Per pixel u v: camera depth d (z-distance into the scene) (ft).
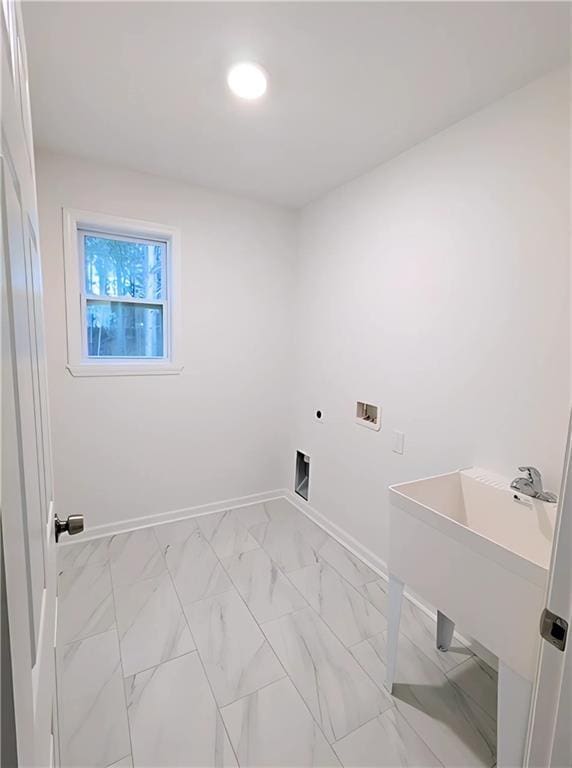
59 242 7.33
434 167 6.12
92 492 8.25
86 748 4.15
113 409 8.28
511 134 5.01
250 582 7.01
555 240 4.60
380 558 7.50
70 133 6.36
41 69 4.75
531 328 4.88
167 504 9.14
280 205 9.61
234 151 6.85
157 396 8.73
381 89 5.02
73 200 7.34
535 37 4.09
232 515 9.61
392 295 7.05
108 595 6.54
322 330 9.10
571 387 4.51
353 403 8.13
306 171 7.58
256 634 5.79
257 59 4.53
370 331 7.61
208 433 9.46
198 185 8.49
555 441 4.70
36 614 1.92
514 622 3.44
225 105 5.48
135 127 6.13
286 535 8.73
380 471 7.47
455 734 4.42
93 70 4.78
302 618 6.15
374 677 5.13
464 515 5.44
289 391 10.46
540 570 3.20
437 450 6.26
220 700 4.73
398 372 6.97
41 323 3.15
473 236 5.54
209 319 9.11
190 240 8.61
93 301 8.10
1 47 1.38
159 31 4.13
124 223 7.82
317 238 9.16
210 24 4.02
